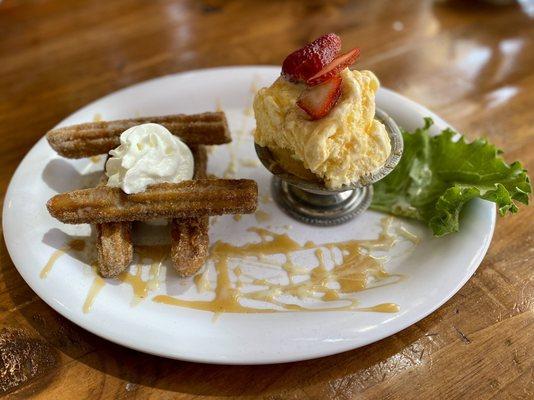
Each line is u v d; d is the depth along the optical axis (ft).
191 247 0.76
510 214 0.85
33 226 0.79
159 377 0.63
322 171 0.75
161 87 1.05
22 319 0.69
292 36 1.26
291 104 0.75
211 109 1.06
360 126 0.75
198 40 1.24
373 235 0.84
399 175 0.88
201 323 0.68
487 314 0.71
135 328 0.66
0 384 0.62
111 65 1.16
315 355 0.62
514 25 1.32
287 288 0.76
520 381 0.63
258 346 0.63
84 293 0.70
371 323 0.66
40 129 1.00
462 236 0.77
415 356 0.66
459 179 0.84
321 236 0.84
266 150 0.83
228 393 0.62
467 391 0.63
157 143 0.80
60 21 1.29
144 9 1.34
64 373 0.64
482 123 1.03
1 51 1.19
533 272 0.76
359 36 1.26
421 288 0.71
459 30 1.29
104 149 0.88
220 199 0.76
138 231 0.83
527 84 1.13
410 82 1.13
